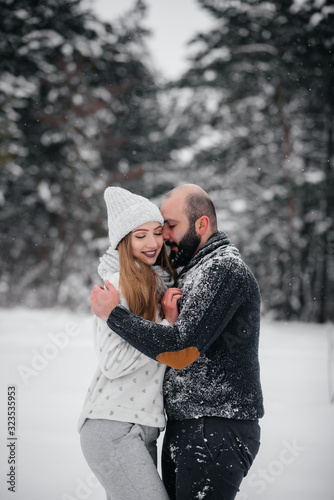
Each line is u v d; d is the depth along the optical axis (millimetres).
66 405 4531
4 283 22047
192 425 1794
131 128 21281
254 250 16375
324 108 17000
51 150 18781
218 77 17031
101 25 19938
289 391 5129
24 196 20109
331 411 4367
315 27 15242
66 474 2998
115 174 19844
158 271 1988
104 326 1811
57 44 18422
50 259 21141
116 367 1789
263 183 16828
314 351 8172
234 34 16141
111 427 1794
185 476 1767
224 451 1755
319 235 16109
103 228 18484
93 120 19828
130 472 1756
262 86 17266
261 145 17375
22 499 2627
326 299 16859
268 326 13422
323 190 15570
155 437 1919
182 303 1862
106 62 19922
